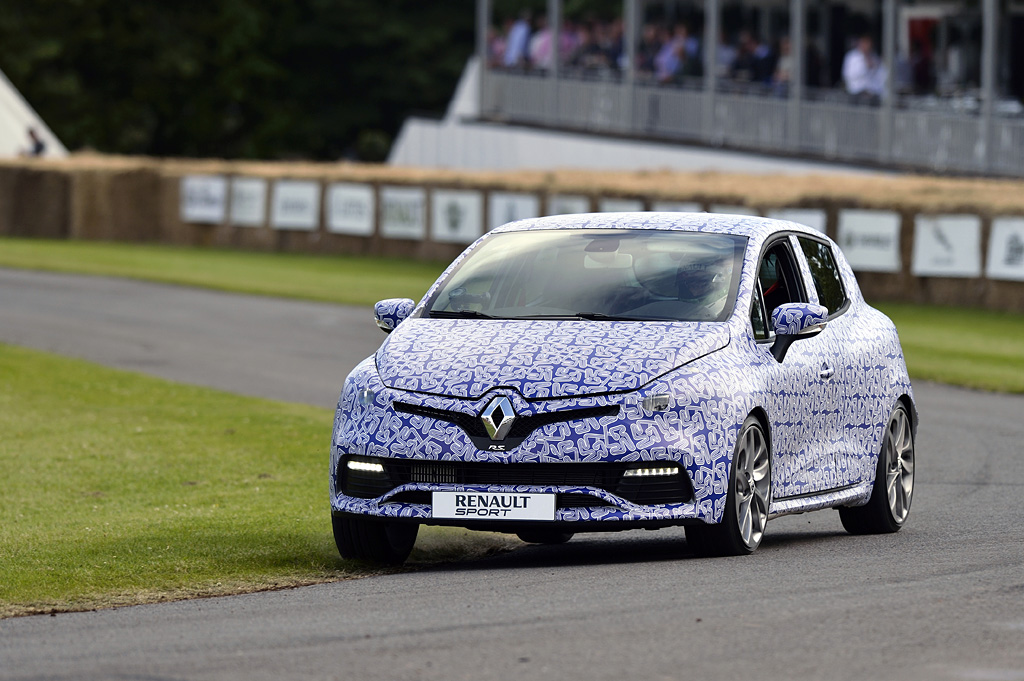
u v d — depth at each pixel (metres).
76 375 66.12
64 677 21.16
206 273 117.94
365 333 84.56
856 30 147.12
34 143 162.12
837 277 36.16
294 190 137.12
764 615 24.05
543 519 28.12
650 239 32.94
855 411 34.38
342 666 21.30
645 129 151.38
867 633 22.80
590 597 25.72
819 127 136.25
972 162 124.69
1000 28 134.25
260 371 69.56
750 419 29.77
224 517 36.19
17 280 109.25
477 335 30.16
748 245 32.69
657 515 28.27
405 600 26.17
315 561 30.78
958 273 97.44
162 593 27.75
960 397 64.75
